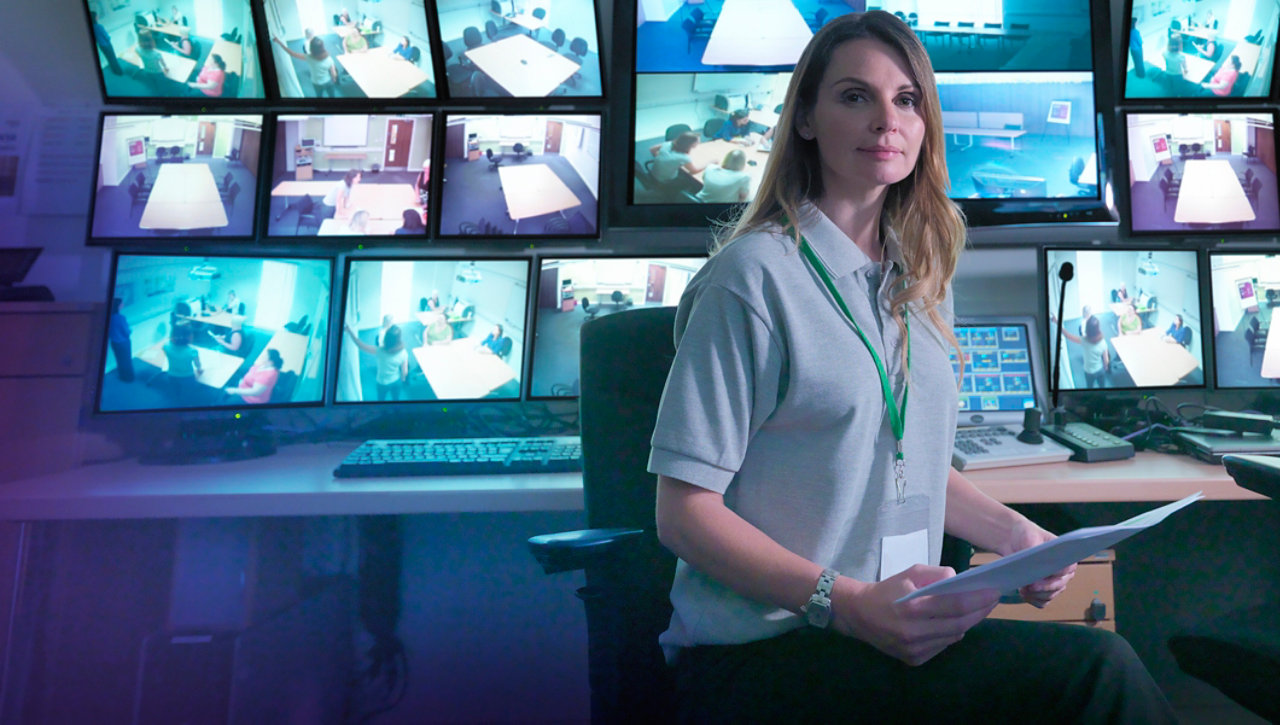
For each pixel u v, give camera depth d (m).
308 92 1.64
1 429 1.44
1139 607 1.77
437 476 1.23
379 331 1.53
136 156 1.59
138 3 1.61
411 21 1.64
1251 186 1.66
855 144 0.84
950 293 0.99
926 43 1.62
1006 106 1.63
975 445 1.31
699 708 0.78
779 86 1.61
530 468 1.24
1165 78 1.67
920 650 0.67
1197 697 1.74
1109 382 1.57
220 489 1.15
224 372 1.47
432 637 1.79
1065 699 0.69
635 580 1.03
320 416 1.62
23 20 1.63
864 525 0.82
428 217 1.62
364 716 1.75
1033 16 1.63
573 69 1.66
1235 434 1.34
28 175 1.63
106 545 1.67
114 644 1.66
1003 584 0.65
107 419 1.54
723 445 0.77
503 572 1.80
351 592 1.77
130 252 1.45
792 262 0.82
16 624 1.48
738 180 1.62
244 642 1.60
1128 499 1.15
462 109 1.65
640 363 1.09
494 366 1.54
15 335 1.45
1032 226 1.67
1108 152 1.64
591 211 1.64
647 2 1.63
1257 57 1.67
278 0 1.63
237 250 1.57
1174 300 1.60
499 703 1.79
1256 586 1.75
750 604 0.80
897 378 0.85
